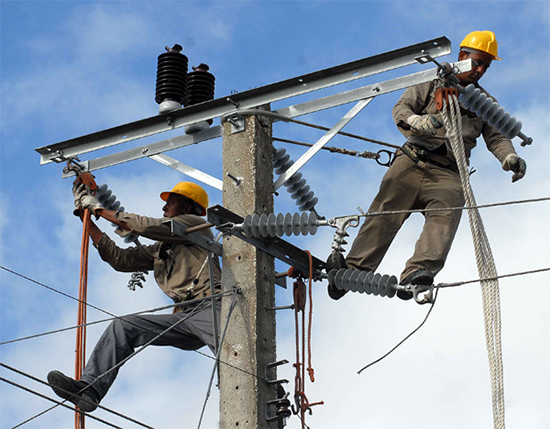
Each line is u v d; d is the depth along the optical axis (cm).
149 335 957
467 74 962
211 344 938
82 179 1011
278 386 909
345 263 913
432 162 954
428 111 954
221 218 890
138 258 1048
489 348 872
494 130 967
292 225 876
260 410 862
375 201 955
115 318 890
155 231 976
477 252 888
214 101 947
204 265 970
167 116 972
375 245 942
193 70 1012
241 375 872
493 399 858
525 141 950
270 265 916
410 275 899
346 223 893
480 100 902
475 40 965
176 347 982
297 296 921
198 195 1075
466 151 964
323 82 909
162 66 994
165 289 994
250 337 880
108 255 1043
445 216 932
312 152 936
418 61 872
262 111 934
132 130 987
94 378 912
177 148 978
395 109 956
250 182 921
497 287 884
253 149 928
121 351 940
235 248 911
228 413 869
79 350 928
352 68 897
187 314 970
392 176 955
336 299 928
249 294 891
